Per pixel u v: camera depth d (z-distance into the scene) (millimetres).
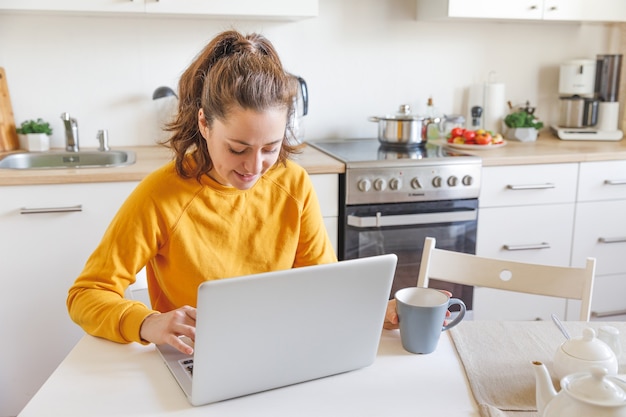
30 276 2248
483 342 1174
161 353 1084
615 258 2826
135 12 2434
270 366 964
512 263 1506
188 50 2828
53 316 2297
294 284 916
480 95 3156
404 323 1123
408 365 1087
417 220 2480
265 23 2889
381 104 3107
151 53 2795
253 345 929
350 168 2396
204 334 879
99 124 2812
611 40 3307
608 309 2885
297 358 984
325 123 3062
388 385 1017
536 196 2656
